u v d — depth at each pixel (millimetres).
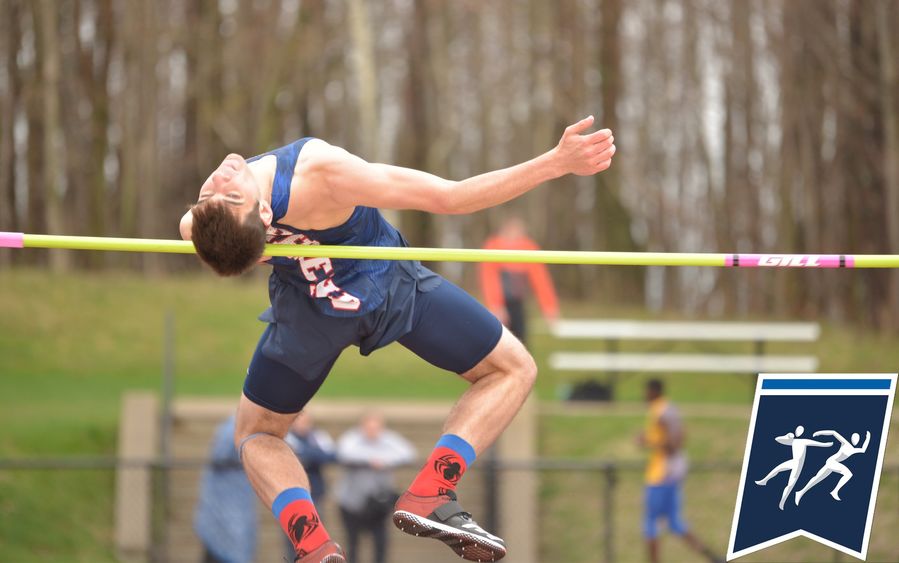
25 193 69125
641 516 32719
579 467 26891
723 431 35375
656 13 67188
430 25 70250
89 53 69062
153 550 26969
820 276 60406
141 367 45062
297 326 11117
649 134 70125
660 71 68250
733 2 62812
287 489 11328
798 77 59406
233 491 26219
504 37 68062
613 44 67438
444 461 11258
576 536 32156
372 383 41688
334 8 70000
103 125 69062
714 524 31781
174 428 34219
